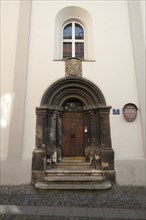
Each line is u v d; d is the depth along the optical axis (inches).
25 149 306.3
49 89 326.3
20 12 352.8
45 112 317.7
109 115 320.2
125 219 180.5
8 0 363.6
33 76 331.9
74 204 217.0
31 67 335.3
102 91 329.7
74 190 262.4
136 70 332.5
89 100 339.6
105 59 342.3
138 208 206.1
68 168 315.3
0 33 347.3
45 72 335.6
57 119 339.6
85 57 374.3
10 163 298.4
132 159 304.2
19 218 181.2
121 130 315.3
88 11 365.4
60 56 372.5
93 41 350.9
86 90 336.2
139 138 313.1
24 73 326.6
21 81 323.9
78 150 342.3
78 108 357.4
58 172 297.7
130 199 233.8
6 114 316.5
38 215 187.6
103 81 333.7
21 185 290.0
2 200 228.2
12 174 295.3
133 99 326.6
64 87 336.8
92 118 335.0
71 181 280.1
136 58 336.8
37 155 301.7
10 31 348.8
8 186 285.9
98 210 199.9
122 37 351.3
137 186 291.4
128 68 338.3
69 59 342.3
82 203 220.1
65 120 353.1
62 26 388.8
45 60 340.2
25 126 313.4
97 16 362.3
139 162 303.1
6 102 319.9
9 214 189.5
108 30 354.9
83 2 369.7
